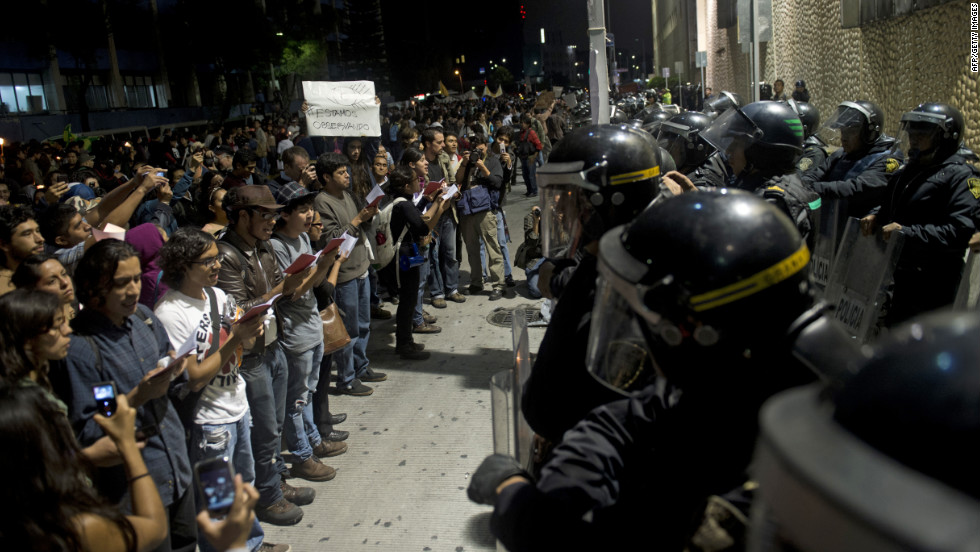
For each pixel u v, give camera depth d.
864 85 11.30
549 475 1.29
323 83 7.60
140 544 1.96
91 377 2.47
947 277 4.00
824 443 0.53
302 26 52.84
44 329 2.23
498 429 2.07
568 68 141.25
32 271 2.79
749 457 1.11
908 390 0.54
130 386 2.57
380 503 3.99
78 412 2.44
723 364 1.10
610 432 1.33
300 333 4.10
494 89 111.19
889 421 0.54
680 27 51.03
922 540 0.41
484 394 5.35
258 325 3.07
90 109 38.09
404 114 29.22
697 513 1.05
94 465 2.28
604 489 1.27
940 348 0.55
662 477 1.18
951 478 0.50
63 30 32.84
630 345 1.33
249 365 3.61
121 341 2.59
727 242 1.08
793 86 16.95
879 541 0.44
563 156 2.04
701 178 4.81
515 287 8.20
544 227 2.20
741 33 11.30
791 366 1.09
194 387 2.98
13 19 31.73
